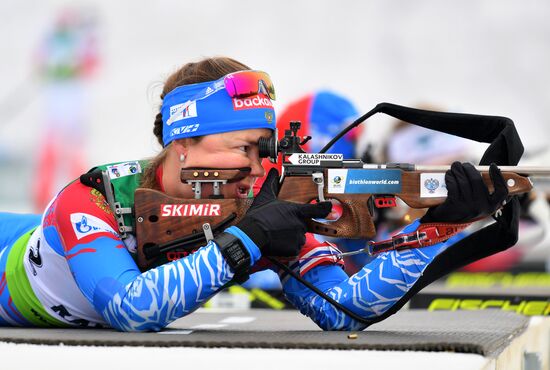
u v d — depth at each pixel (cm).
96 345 696
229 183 882
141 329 840
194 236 866
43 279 977
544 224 2002
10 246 1038
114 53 2736
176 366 681
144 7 2716
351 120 1753
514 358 952
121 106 2736
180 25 2709
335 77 2648
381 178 837
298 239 834
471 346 652
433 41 2609
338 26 2644
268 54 2683
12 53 2764
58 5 2744
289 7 2664
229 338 730
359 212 844
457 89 2609
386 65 2630
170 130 913
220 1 2691
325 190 846
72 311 976
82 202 902
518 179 800
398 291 897
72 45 2748
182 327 1041
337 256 982
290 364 668
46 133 2761
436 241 862
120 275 855
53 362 702
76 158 2756
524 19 2559
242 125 877
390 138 1948
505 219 841
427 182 830
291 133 863
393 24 2625
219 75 907
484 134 896
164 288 823
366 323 902
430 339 739
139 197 884
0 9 2766
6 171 2758
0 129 2770
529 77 2567
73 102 2755
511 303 1493
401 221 1709
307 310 987
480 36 2589
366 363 657
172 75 962
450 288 1708
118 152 2734
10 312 1029
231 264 824
